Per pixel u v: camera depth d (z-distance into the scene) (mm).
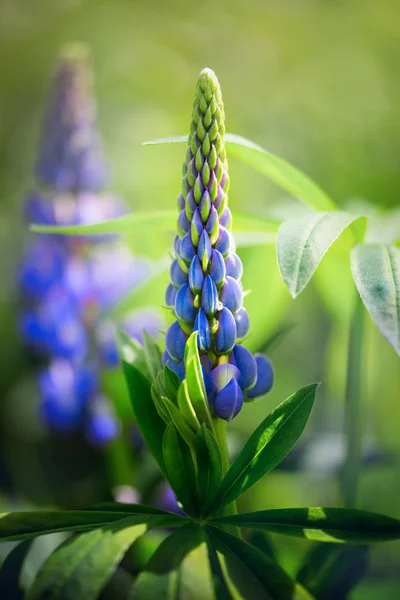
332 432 767
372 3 1520
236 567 468
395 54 1496
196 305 480
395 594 638
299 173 569
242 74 1569
